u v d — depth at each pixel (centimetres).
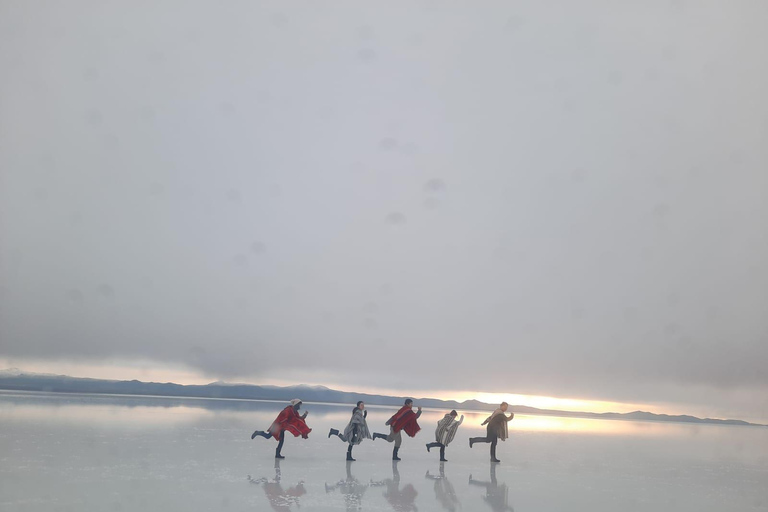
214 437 1581
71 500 752
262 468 1118
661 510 901
